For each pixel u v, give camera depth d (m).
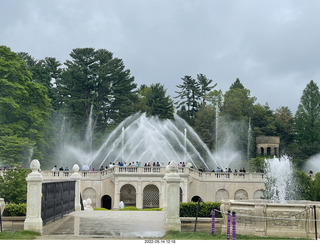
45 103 80.94
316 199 44.44
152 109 100.94
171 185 22.47
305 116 105.62
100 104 99.12
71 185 32.94
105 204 68.56
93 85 97.81
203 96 119.69
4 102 72.12
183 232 21.88
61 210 29.25
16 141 69.62
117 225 25.19
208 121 100.12
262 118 107.94
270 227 22.20
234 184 61.66
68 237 20.66
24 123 75.75
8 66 75.19
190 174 61.56
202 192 61.75
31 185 22.64
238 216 22.86
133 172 60.25
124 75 99.62
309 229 21.69
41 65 105.81
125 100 98.50
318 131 104.62
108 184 61.34
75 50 99.31
